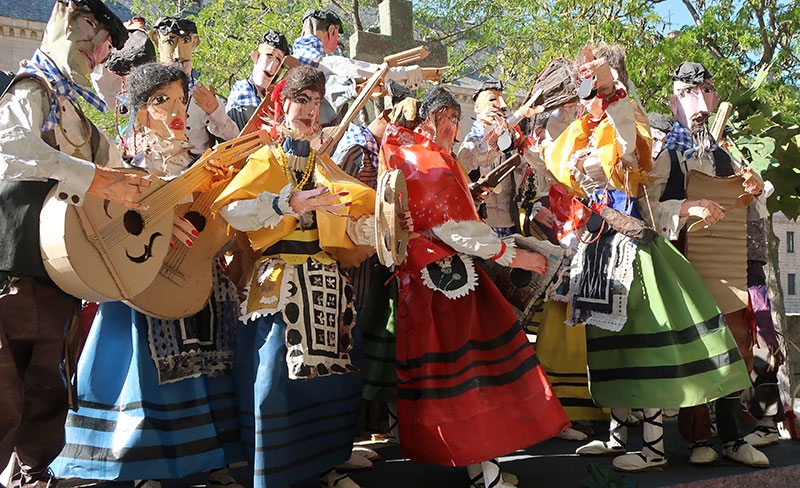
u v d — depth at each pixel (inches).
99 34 125.4
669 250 160.9
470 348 137.3
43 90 119.4
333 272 136.0
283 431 126.8
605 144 157.4
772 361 194.4
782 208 224.5
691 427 167.8
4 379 114.7
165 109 135.4
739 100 216.7
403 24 257.3
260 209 126.3
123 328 133.3
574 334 189.5
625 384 156.9
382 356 163.2
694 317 155.3
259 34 491.2
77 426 131.4
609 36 463.5
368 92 162.7
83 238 114.7
